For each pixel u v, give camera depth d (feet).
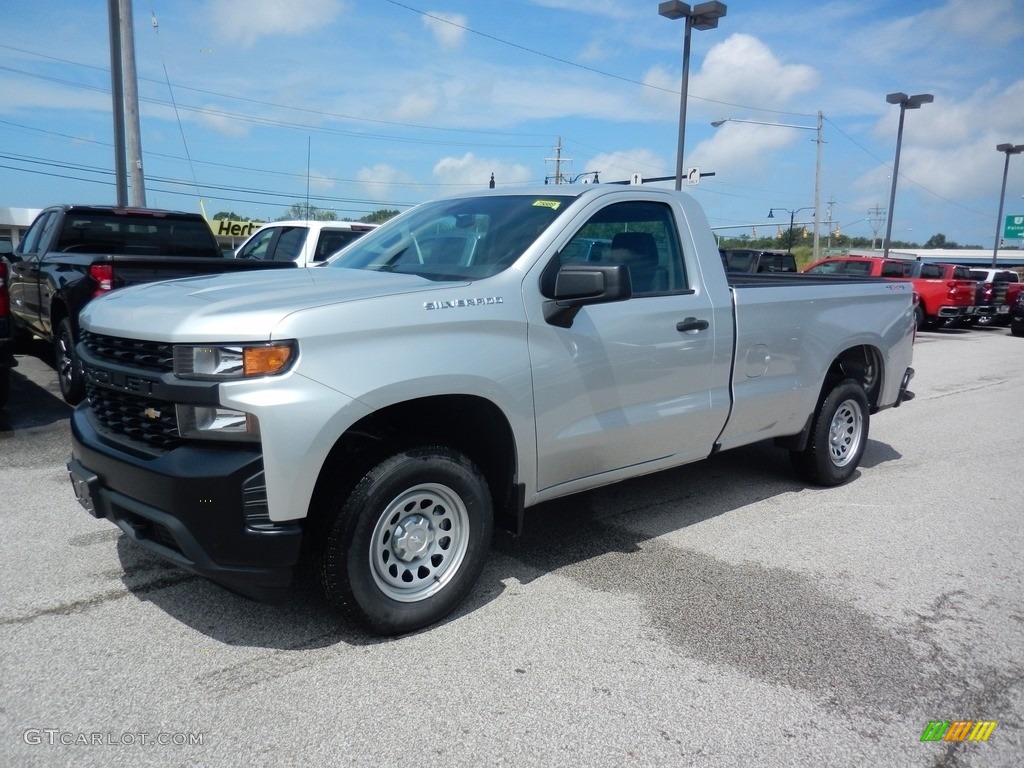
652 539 16.53
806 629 12.78
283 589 11.09
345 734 9.67
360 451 11.57
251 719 9.90
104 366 11.84
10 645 11.45
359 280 13.10
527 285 13.12
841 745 9.84
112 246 29.01
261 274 14.17
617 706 10.46
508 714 10.19
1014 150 125.70
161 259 23.68
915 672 11.60
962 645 12.46
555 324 13.28
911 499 19.95
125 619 12.30
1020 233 197.98
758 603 13.69
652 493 19.67
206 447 10.62
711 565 15.28
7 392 24.70
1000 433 28.35
